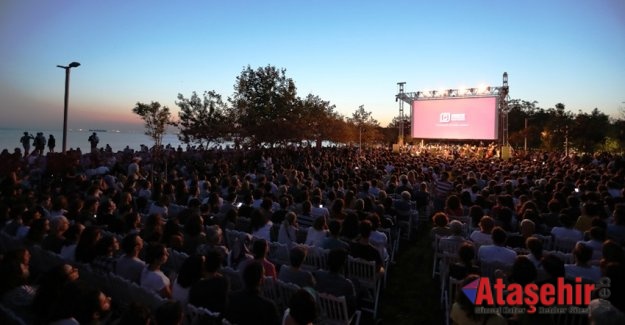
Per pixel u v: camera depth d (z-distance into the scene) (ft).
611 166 64.85
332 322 13.80
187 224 19.13
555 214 24.26
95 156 60.03
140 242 15.05
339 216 24.26
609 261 13.91
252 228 22.03
